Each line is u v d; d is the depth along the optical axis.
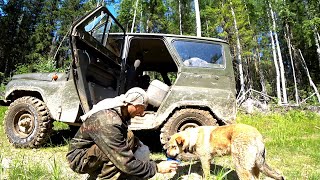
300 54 34.28
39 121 5.04
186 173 4.11
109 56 5.19
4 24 32.03
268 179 3.97
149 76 7.07
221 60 5.37
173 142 4.14
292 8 29.50
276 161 5.09
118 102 2.62
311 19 27.83
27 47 33.75
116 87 5.52
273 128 9.20
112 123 2.49
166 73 7.53
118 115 2.59
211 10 26.83
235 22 26.11
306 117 12.62
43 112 5.06
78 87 4.30
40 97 5.41
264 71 38.09
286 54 39.09
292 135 8.11
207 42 5.42
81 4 36.22
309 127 9.78
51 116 4.99
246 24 28.16
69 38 4.22
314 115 13.13
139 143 3.19
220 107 5.07
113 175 2.61
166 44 5.35
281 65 26.83
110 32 5.60
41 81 5.27
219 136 3.86
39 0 35.25
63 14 35.31
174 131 4.91
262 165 3.49
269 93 34.31
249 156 3.47
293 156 5.49
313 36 30.39
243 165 3.50
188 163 4.57
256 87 37.19
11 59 32.56
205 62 5.31
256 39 30.73
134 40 6.07
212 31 28.77
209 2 30.39
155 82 5.38
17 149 5.01
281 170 4.48
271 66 37.78
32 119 5.12
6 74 30.38
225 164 4.66
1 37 31.77
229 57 5.41
